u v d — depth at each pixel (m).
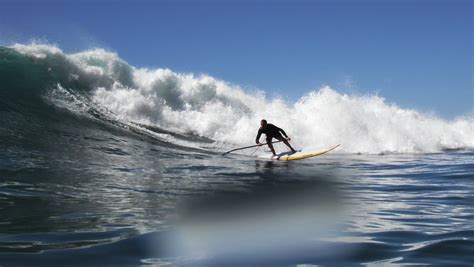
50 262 3.51
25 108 14.42
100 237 4.29
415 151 18.22
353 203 6.50
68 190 6.76
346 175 9.93
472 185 8.33
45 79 16.62
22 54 16.89
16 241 4.05
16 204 5.64
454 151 18.86
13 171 7.90
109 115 16.91
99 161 10.15
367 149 17.84
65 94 16.56
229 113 20.27
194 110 20.12
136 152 12.38
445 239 4.40
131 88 18.89
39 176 7.69
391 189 7.89
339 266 3.60
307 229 4.84
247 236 4.52
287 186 8.16
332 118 18.95
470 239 4.41
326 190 7.74
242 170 10.54
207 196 6.89
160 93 19.67
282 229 4.84
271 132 14.20
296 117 19.53
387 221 5.27
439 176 9.66
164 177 8.77
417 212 5.84
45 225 4.69
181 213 5.59
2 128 12.15
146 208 5.81
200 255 3.85
